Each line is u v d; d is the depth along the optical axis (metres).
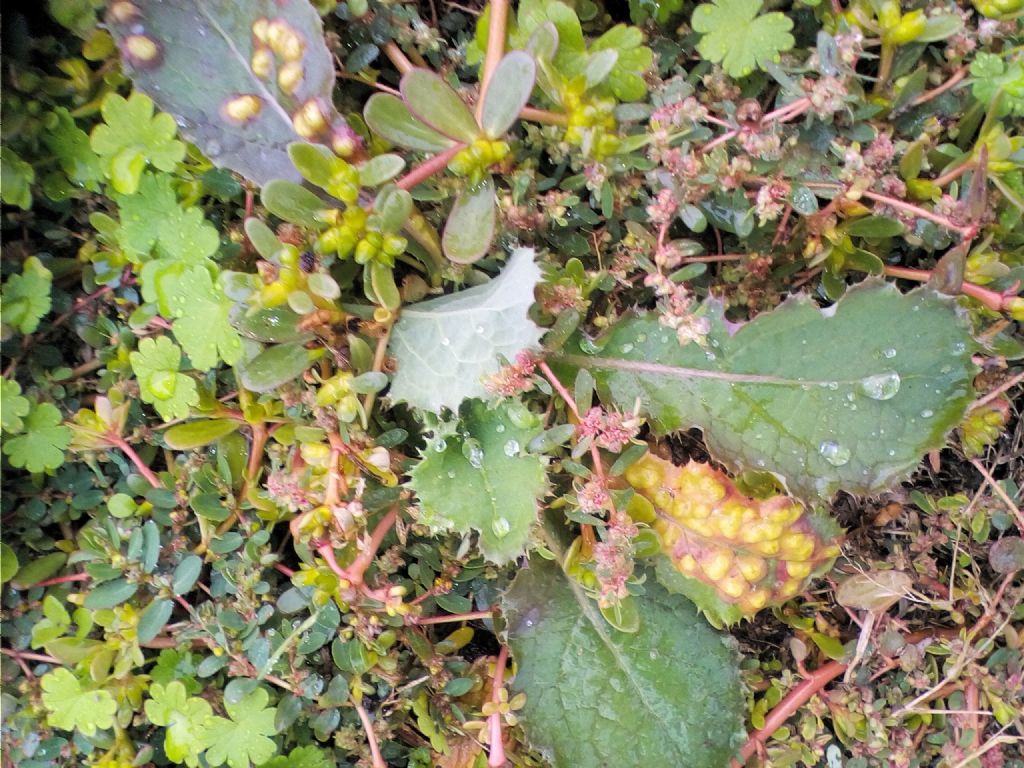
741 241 0.14
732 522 0.14
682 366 0.14
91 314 0.14
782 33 0.13
